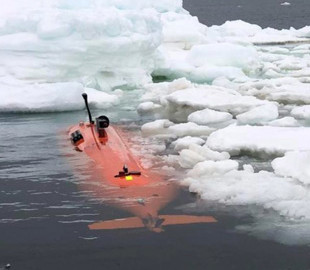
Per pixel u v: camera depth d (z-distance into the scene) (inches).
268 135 600.4
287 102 818.8
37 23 832.9
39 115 765.9
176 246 394.9
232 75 1002.1
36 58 831.7
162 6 1363.2
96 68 877.2
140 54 925.8
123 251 388.8
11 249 393.7
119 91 896.9
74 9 936.9
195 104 762.8
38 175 528.4
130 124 719.1
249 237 405.7
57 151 597.6
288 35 1720.0
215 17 3321.9
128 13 919.0
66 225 427.5
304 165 501.7
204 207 453.4
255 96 847.7
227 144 579.5
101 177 517.7
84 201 467.8
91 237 409.1
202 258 378.9
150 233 413.4
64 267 370.3
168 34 1232.8
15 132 676.1
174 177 516.4
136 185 496.1
